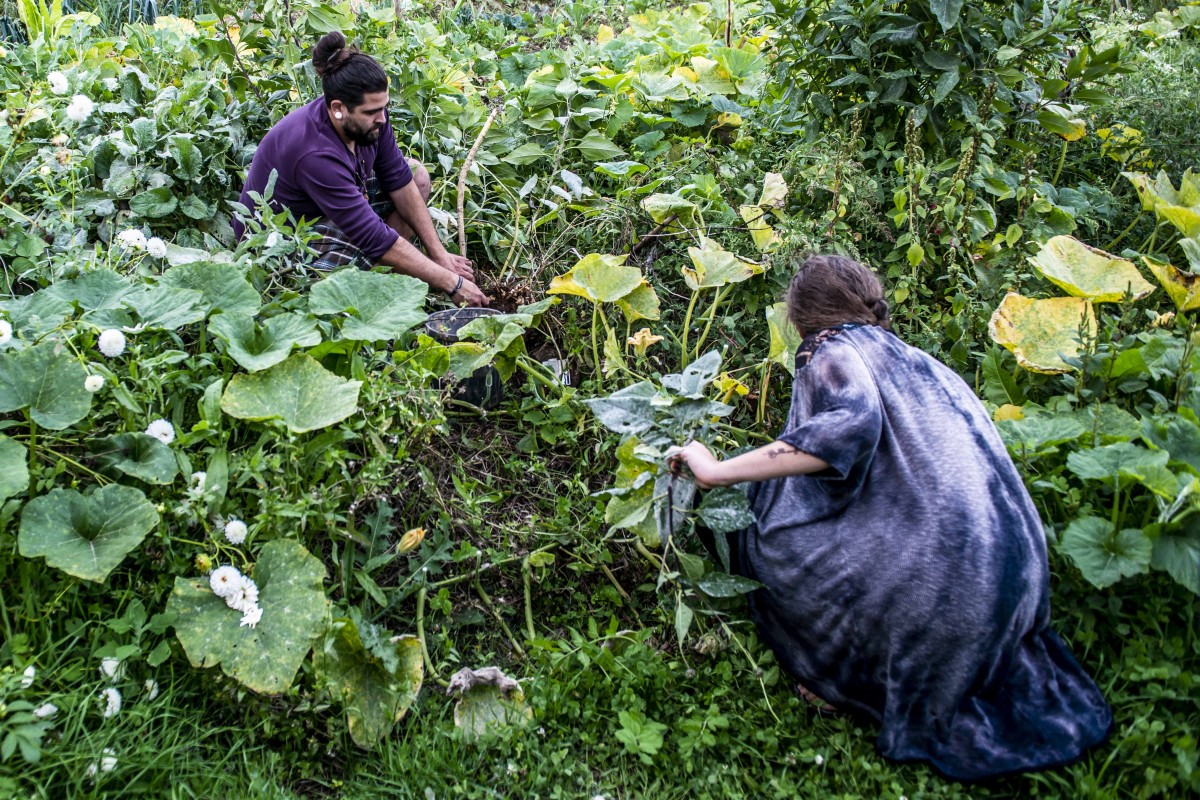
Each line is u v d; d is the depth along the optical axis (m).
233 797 2.24
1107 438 2.71
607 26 6.48
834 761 2.40
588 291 3.17
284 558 2.47
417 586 2.70
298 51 4.20
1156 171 4.32
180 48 4.73
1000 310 3.26
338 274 3.07
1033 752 2.25
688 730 2.44
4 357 2.49
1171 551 2.39
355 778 2.36
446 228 4.02
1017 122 4.09
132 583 2.50
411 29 4.99
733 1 5.82
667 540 2.69
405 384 2.88
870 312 2.55
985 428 2.40
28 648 2.31
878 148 3.89
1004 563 2.23
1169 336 3.04
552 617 2.85
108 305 2.84
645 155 4.39
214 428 2.61
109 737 2.24
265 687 2.31
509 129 4.46
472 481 3.03
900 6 3.89
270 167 3.52
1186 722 2.31
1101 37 4.86
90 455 2.52
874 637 2.35
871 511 2.35
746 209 3.71
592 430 3.23
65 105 3.88
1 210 3.29
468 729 2.45
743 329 3.62
